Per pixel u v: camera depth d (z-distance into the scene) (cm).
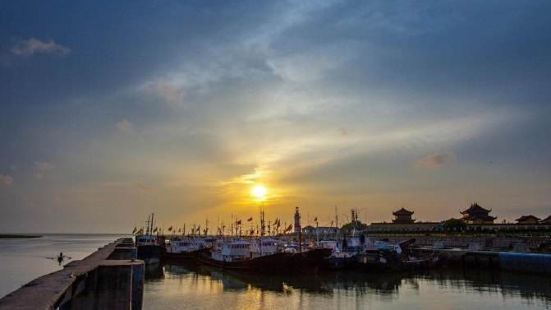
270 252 7400
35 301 1471
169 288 5206
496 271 6688
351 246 7931
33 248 17212
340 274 6381
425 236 10462
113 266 2356
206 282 5812
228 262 7250
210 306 4034
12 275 6969
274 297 4534
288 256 6378
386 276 6231
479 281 5662
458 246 8881
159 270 7725
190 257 9644
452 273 6594
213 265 8069
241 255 7569
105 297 2311
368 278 6041
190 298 4462
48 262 9775
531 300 4247
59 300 1806
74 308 2261
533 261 6091
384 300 4325
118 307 2312
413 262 6731
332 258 6550
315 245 8388
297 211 9256
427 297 4466
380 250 7312
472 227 10738
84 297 2288
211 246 9819
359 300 4338
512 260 6475
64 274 2052
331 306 4056
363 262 6500
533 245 7350
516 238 8075
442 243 9319
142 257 8775
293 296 4597
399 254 7306
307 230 12850
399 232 12062
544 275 5875
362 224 13500
